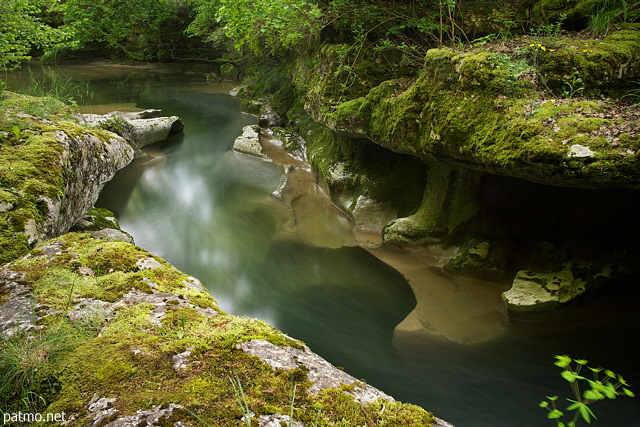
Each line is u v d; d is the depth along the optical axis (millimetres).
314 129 10547
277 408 1630
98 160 6102
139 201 8219
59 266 2744
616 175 3238
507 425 3307
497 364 3984
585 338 4195
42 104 6812
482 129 4129
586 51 4020
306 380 1823
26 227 3676
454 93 4500
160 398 1639
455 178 5633
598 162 3258
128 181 9195
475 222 5578
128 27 25750
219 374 1806
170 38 25422
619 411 3348
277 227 7203
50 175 4473
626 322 4301
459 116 4355
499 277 5168
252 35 10547
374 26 6688
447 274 5473
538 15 5602
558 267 4820
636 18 4637
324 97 7047
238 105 16578
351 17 6695
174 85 20531
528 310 4465
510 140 3805
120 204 8023
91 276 2719
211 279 5656
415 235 5992
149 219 7480
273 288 5445
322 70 7422
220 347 1979
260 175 9727
